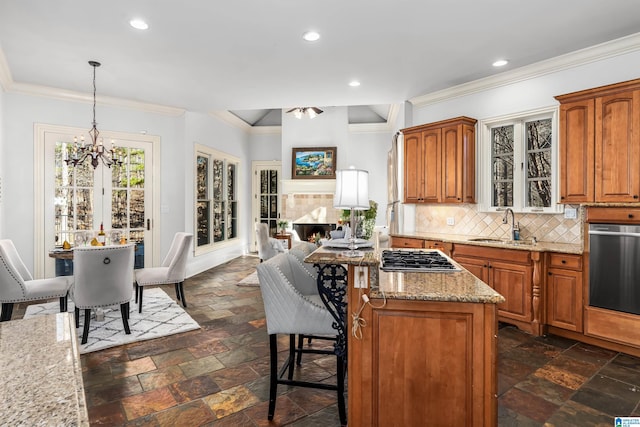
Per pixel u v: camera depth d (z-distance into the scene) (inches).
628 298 113.7
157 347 123.1
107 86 180.1
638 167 116.6
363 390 67.8
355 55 141.6
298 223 308.7
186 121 231.9
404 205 221.9
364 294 67.1
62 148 193.5
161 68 154.9
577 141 130.3
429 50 137.3
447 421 65.2
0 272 127.2
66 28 119.6
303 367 108.7
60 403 22.8
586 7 107.9
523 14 111.7
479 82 169.8
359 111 326.6
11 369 27.3
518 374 103.5
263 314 160.4
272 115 351.3
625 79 130.9
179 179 230.1
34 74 163.8
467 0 103.9
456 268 82.7
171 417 83.1
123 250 127.6
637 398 90.9
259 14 111.0
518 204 163.2
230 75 163.2
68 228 195.6
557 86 148.1
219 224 297.0
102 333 134.2
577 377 101.7
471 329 63.9
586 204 121.5
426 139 182.2
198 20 114.4
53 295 136.9
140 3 104.9
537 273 130.6
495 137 173.8
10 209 180.9
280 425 80.5
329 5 106.3
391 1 104.3
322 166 303.1
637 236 111.7
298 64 150.3
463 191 168.7
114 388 95.9
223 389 96.0
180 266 165.6
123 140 211.0
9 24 117.2
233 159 316.2
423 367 65.8
